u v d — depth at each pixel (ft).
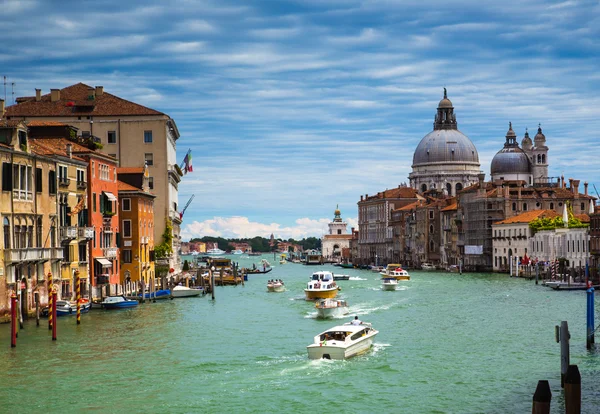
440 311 263.08
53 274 236.02
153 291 311.47
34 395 138.00
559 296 321.93
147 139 392.68
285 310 271.08
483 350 178.81
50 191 234.58
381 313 257.75
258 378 150.41
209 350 178.81
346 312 251.19
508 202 605.31
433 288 391.04
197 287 370.53
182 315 248.93
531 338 196.03
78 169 259.60
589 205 609.01
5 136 212.02
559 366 160.25
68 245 248.52
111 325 219.82
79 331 206.39
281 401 134.62
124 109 393.09
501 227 574.15
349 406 131.64
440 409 129.70
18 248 211.41
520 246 542.98
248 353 175.11
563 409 127.75
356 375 152.97
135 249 317.83
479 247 612.70
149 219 342.23
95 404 132.57
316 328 217.36
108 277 283.59
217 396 137.59
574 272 396.16
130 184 338.95
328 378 150.51
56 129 281.74
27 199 218.79
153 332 206.59
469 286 402.72
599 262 394.52
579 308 268.21
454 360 167.32
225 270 509.76
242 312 262.47
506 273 562.66
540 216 535.19
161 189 394.93
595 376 150.41
